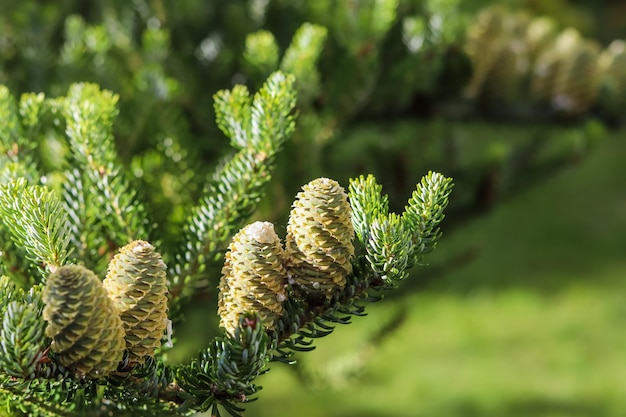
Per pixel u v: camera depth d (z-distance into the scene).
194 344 1.16
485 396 3.18
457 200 1.55
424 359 3.47
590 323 3.71
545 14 3.19
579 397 3.13
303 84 1.27
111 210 0.93
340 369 1.51
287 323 0.79
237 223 0.94
